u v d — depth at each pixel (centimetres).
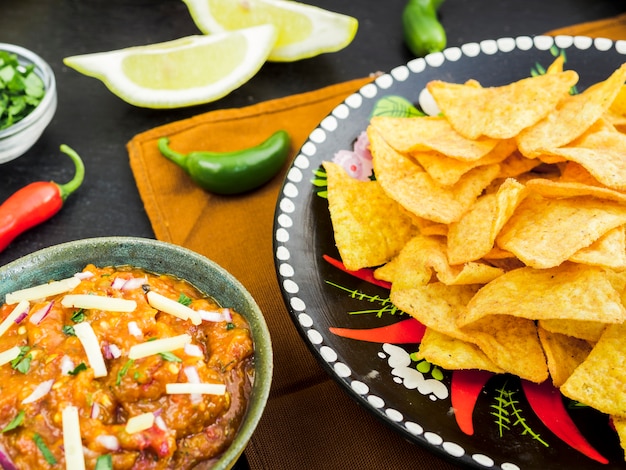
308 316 40
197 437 36
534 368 39
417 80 49
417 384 39
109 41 58
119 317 37
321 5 61
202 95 54
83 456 34
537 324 40
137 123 54
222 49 54
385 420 37
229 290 40
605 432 38
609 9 60
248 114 53
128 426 34
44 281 41
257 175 49
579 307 38
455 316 40
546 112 44
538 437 37
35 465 34
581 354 39
